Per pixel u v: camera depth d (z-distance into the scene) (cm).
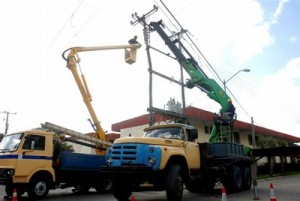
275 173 3073
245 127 3048
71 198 1148
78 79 1438
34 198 1106
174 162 994
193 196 1167
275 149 1625
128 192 1023
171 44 1759
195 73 1691
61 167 1219
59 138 1298
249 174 1446
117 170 909
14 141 1128
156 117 2534
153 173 904
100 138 1470
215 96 1631
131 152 925
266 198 1068
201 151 1201
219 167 1248
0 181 1073
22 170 1082
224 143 1320
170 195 898
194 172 1152
